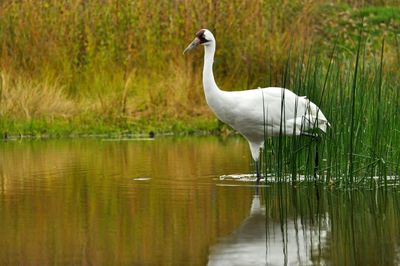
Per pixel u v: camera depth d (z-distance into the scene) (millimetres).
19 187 14453
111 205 12789
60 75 25578
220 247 10289
